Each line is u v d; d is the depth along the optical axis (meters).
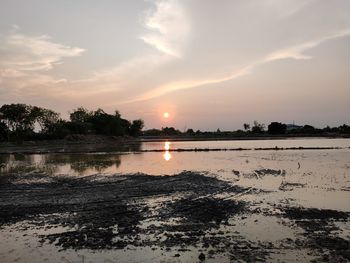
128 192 22.67
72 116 145.50
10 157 55.12
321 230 13.70
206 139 131.75
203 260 10.98
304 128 164.50
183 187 24.23
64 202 19.95
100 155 55.75
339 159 42.22
